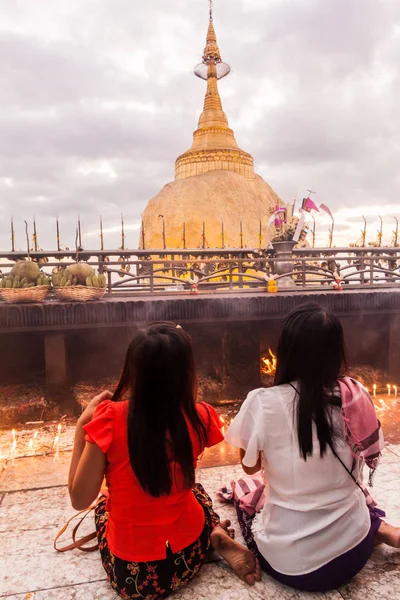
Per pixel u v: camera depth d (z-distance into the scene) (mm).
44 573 2018
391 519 2381
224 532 1996
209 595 1823
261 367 5777
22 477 3176
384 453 3244
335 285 5688
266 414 1725
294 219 6680
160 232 29984
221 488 2686
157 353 1564
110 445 1594
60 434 4152
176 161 36594
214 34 36594
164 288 6984
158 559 1698
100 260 6023
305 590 1839
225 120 37812
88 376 5344
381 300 5277
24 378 5219
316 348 1670
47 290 4641
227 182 31641
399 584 1874
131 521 1670
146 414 1575
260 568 1940
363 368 5652
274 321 5844
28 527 2436
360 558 1831
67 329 4582
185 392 1642
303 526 1765
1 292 4434
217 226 29422
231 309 4887
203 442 1742
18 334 5195
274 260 5879
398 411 4582
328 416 1688
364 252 7074
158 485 1593
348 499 1806
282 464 1747
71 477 1681
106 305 4594
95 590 1903
